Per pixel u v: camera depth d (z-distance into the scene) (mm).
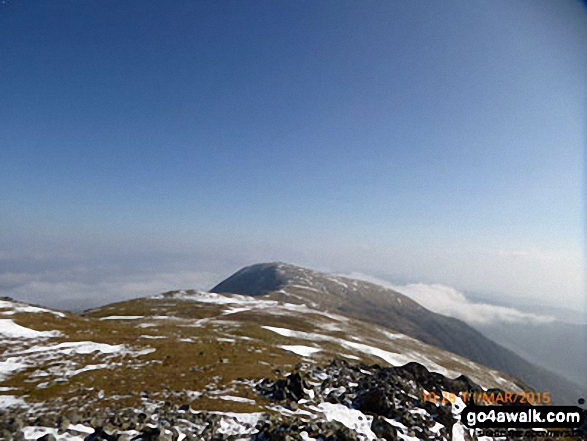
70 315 61531
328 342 84812
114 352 38812
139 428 19547
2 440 17188
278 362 41250
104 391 26422
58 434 18109
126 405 23688
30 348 37656
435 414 26953
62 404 23359
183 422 21359
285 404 25641
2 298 59219
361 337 108875
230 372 33688
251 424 21953
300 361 45062
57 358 35031
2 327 43219
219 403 25172
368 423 24000
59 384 27562
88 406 23172
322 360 53562
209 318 110625
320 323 123500
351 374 33938
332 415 24484
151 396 25844
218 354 41750
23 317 49562
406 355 95938
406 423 24500
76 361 34375
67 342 40906
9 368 31453
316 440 19625
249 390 28688
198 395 26703
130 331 55156
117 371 31969
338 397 27734
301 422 21516
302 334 90562
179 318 101500
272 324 106562
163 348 42094
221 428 21234
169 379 30422
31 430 18375
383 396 26484
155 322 87938
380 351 89875
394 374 33469
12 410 21781
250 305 151750
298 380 28219
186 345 44938
